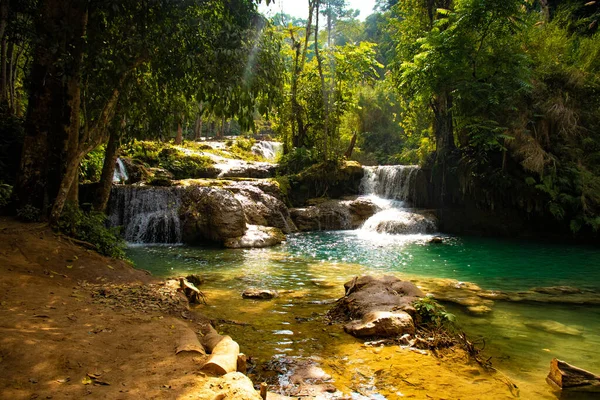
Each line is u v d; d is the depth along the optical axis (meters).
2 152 12.08
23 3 7.81
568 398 3.57
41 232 7.14
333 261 10.56
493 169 15.84
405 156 24.78
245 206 15.05
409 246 13.08
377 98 29.55
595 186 14.15
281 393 3.50
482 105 14.77
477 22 14.34
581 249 12.90
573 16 21.09
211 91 7.29
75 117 8.18
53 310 4.42
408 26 19.17
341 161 20.19
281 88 8.30
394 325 4.93
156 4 6.64
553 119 15.06
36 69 7.77
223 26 7.12
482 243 13.89
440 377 3.91
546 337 5.20
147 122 10.25
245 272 9.08
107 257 7.45
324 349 4.55
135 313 4.70
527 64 15.35
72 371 3.01
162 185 15.91
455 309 6.39
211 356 3.45
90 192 14.09
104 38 7.21
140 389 2.80
